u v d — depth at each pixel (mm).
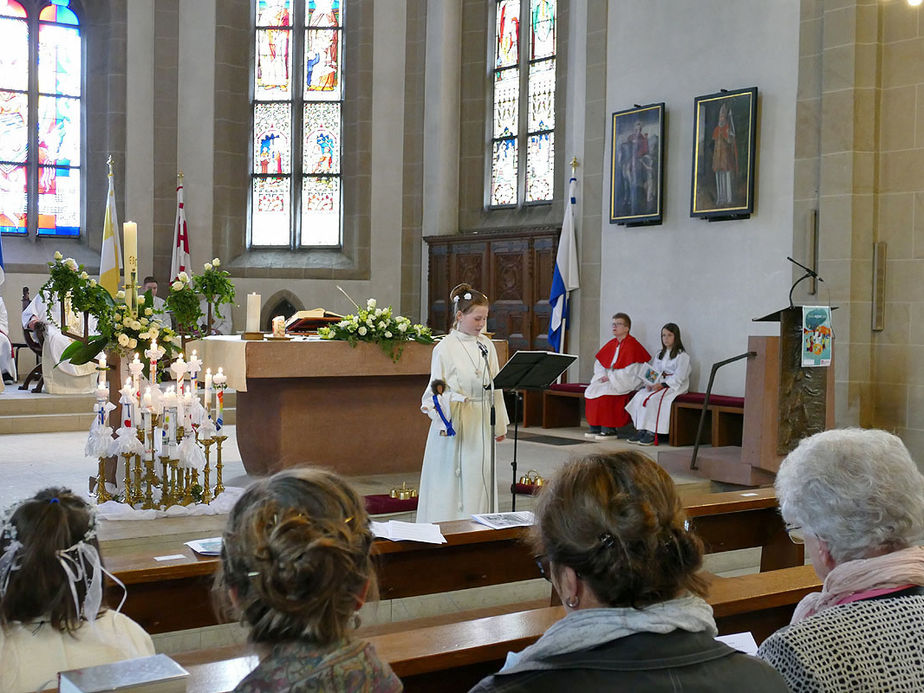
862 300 9016
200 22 14523
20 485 7262
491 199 14086
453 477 5938
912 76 8750
